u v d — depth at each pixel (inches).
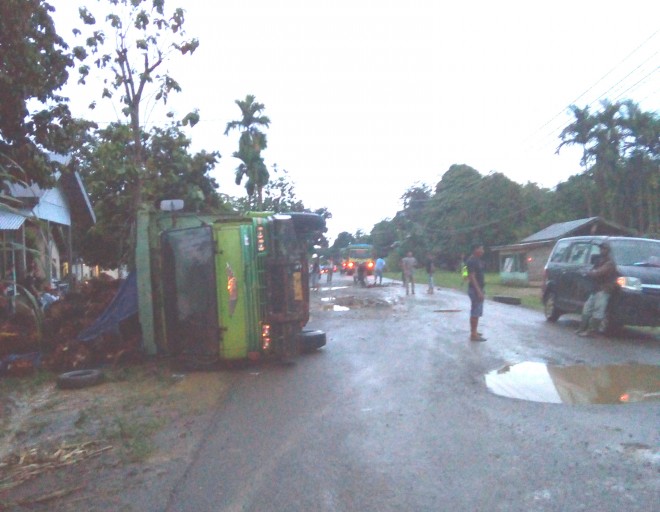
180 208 494.3
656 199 1745.8
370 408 323.6
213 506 209.6
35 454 272.4
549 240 1496.1
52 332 496.4
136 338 487.8
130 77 726.5
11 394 398.3
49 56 543.8
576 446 252.8
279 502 209.9
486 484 217.0
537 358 442.9
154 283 473.4
